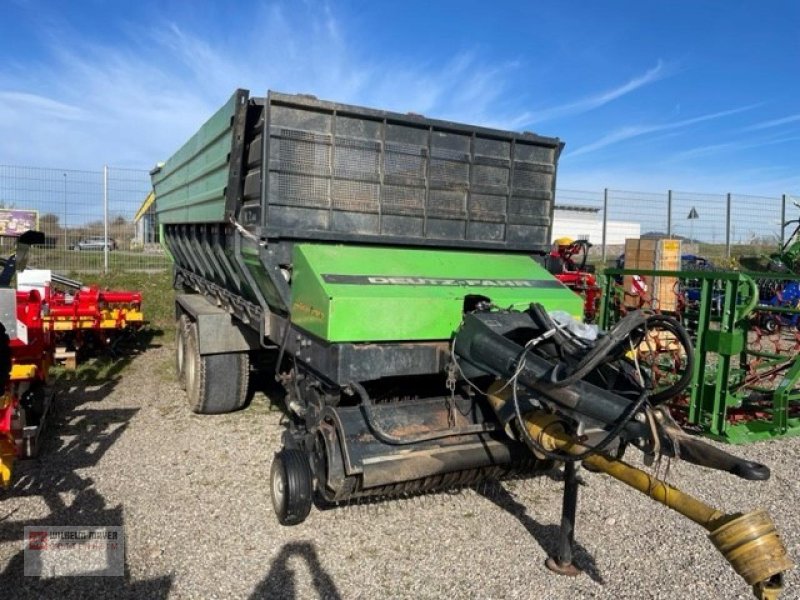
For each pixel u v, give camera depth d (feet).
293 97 13.25
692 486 16.24
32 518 13.21
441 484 12.50
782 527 14.02
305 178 13.61
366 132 14.15
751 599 11.11
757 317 31.07
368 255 13.79
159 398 22.47
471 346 11.16
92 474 15.51
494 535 13.09
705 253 71.46
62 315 25.84
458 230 15.49
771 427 18.85
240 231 14.67
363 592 11.00
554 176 16.66
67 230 55.67
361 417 11.69
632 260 44.42
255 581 11.20
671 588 11.42
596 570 11.94
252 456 16.94
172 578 11.19
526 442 10.28
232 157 14.71
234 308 19.39
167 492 14.61
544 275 15.12
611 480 16.19
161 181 31.68
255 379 23.18
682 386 8.78
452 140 15.15
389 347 11.90
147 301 42.60
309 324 12.50
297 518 12.49
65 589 10.77
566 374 9.24
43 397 17.81
